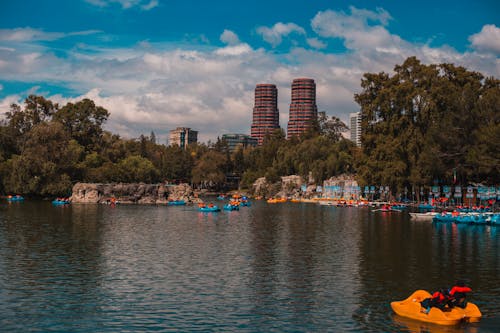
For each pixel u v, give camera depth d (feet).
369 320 100.53
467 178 445.78
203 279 136.36
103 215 355.56
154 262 161.68
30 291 122.11
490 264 159.74
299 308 108.88
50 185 522.88
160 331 94.07
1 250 183.21
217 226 285.23
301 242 212.84
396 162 454.81
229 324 98.12
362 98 515.50
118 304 111.45
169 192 565.53
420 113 461.78
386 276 141.18
